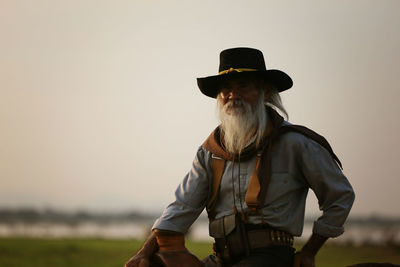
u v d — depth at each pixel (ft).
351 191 12.85
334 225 12.73
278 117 13.42
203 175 13.75
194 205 13.56
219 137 13.87
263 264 12.37
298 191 13.37
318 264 64.34
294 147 12.92
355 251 81.82
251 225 12.91
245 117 13.01
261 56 13.98
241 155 13.04
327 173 12.84
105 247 83.97
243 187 13.01
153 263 12.93
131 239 115.96
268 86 13.85
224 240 13.25
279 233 12.85
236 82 13.26
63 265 62.18
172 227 13.10
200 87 14.15
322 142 13.01
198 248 81.82
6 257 67.21
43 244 85.20
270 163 12.87
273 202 12.80
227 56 13.65
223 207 13.46
